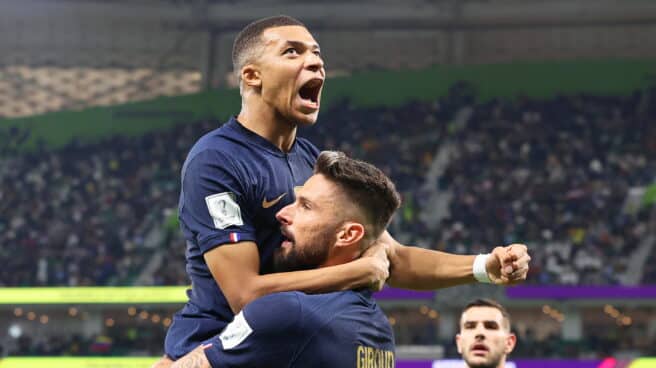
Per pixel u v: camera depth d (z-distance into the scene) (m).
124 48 34.59
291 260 2.60
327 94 32.91
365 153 30.53
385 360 2.70
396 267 3.11
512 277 2.92
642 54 33.22
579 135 29.72
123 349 24.17
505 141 29.97
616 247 24.44
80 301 23.86
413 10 34.56
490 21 34.16
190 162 2.69
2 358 23.25
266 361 2.42
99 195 29.38
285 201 2.72
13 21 34.41
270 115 2.76
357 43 34.78
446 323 22.86
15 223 28.14
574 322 23.08
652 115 30.12
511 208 26.59
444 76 32.56
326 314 2.48
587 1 33.56
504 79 32.16
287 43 2.72
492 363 6.51
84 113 32.72
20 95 34.12
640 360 20.08
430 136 30.89
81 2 34.50
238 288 2.54
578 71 31.75
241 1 34.81
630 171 27.70
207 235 2.58
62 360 23.05
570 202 26.39
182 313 2.75
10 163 31.38
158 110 32.91
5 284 25.47
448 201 27.75
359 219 2.57
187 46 34.62
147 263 25.92
